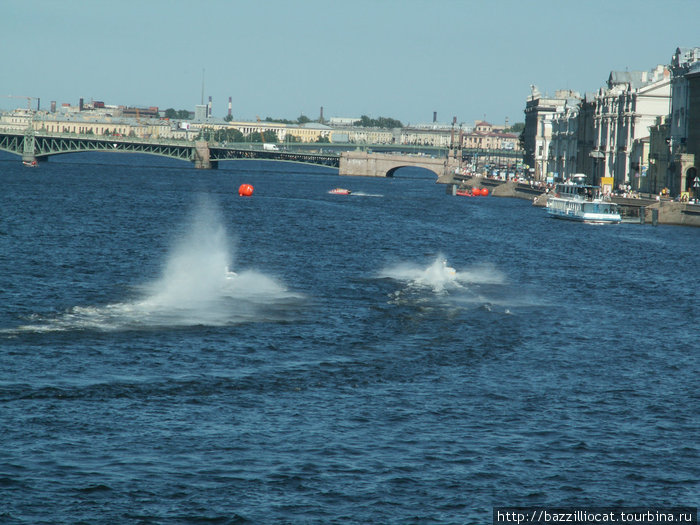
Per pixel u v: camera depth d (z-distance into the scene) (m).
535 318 116.06
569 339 105.12
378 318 111.75
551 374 90.00
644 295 140.00
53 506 59.75
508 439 72.25
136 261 159.25
